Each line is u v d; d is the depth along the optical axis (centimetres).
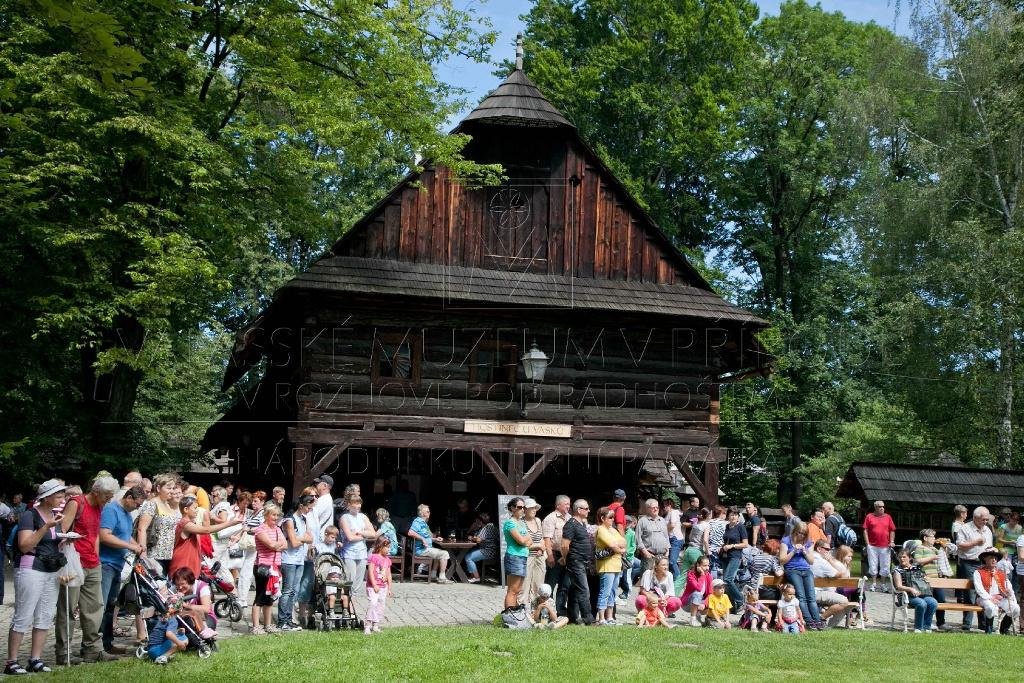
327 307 2275
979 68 3459
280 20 2153
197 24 2230
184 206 2216
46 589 1052
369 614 1348
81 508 1128
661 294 2475
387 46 2233
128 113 1945
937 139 3678
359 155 2281
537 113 2445
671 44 3909
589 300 2378
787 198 4325
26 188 1291
